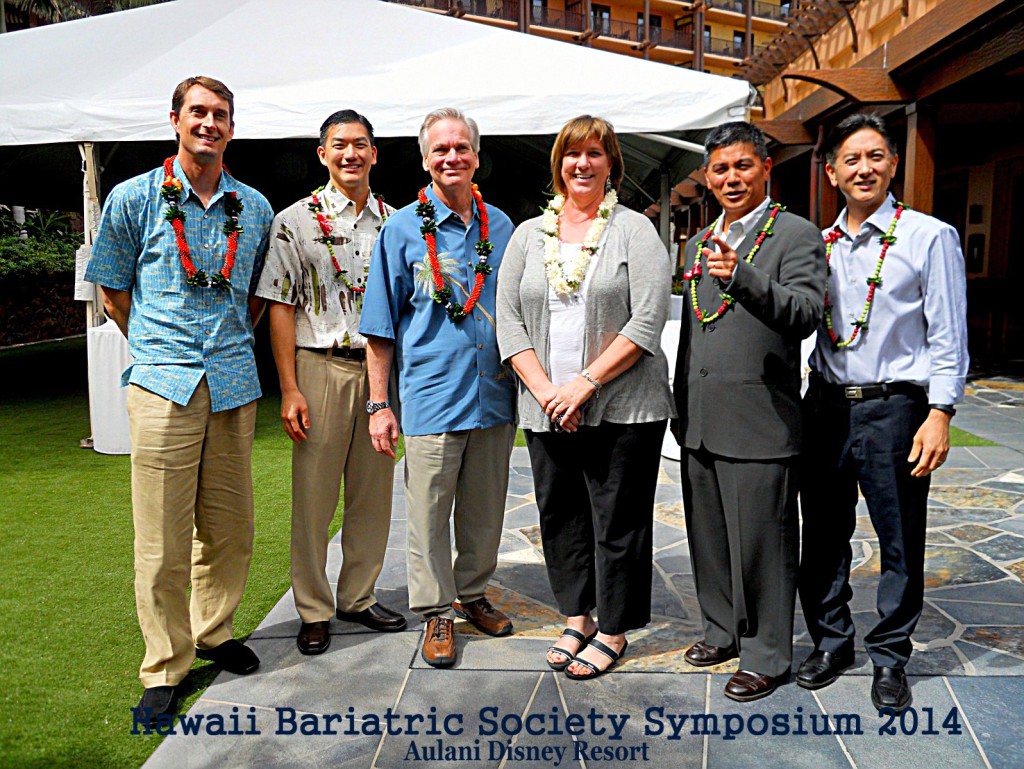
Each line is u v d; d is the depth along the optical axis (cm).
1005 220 1100
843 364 234
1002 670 257
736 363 235
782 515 237
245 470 256
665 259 246
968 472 518
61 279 1384
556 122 575
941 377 221
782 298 214
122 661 265
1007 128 989
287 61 607
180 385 232
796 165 1291
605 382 238
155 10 687
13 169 930
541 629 294
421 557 267
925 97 773
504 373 274
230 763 212
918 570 235
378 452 276
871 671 257
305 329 270
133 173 927
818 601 250
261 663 267
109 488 469
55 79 582
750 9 4288
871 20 977
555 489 258
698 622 300
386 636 286
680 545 387
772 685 245
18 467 518
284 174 986
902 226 227
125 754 215
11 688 247
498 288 259
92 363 548
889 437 228
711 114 575
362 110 570
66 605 309
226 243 241
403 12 684
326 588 283
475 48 632
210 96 229
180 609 243
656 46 4112
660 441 252
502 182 1123
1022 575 341
